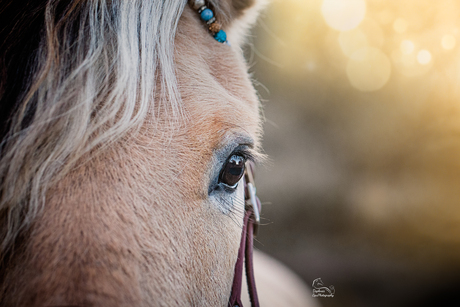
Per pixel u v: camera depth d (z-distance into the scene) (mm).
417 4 3816
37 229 1009
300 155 4695
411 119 4801
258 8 1276
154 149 1048
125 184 1031
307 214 4215
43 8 1045
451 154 4543
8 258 1009
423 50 3859
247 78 1197
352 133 4934
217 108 1087
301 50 4480
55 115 1021
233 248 1132
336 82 4836
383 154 4859
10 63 1026
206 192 1076
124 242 1017
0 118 1019
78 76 1026
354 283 3250
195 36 1131
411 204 4340
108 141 1032
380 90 4820
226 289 1132
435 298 3092
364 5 3855
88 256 1004
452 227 4023
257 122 1171
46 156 1016
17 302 994
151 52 1058
